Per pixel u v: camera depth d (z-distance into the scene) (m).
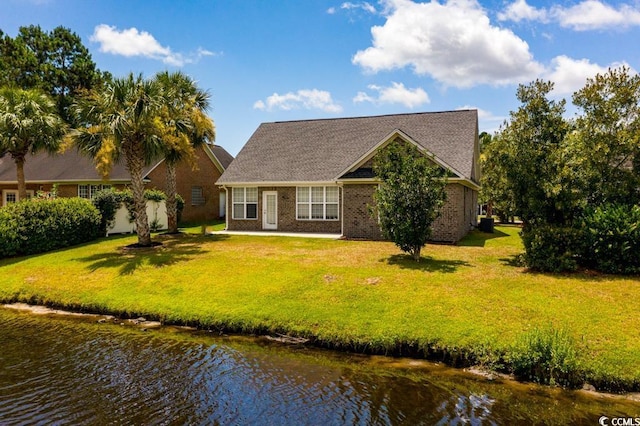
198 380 7.91
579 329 8.69
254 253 16.64
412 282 11.83
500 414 6.71
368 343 9.12
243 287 12.30
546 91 14.16
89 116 17.14
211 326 10.65
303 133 28.02
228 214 25.92
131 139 17.45
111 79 16.75
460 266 13.62
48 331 10.70
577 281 11.45
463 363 8.44
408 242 14.14
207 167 33.66
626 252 12.02
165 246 18.58
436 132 23.38
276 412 6.75
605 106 13.41
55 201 19.23
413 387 7.61
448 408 6.88
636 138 12.66
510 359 8.07
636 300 9.92
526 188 13.76
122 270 14.31
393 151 14.51
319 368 8.45
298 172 24.39
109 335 10.38
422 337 8.91
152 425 6.36
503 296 10.47
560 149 13.44
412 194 13.97
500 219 35.84
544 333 8.37
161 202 26.03
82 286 13.30
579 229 12.62
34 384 7.74
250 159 26.78
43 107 22.47
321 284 12.10
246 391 7.48
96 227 21.30
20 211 17.62
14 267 15.63
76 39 40.69
